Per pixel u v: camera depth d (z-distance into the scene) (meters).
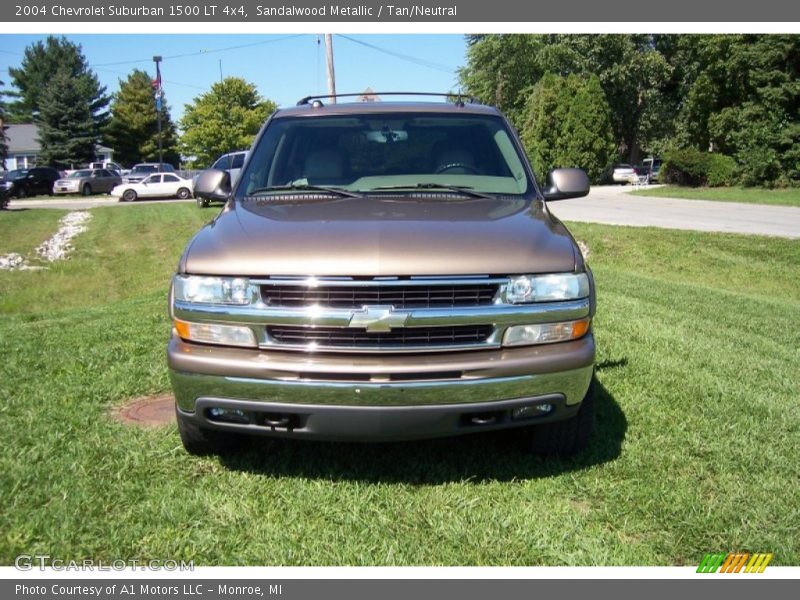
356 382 3.01
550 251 3.25
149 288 13.81
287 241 3.19
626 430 4.09
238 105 60.91
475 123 4.60
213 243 3.30
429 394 3.02
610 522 3.09
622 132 55.06
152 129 70.00
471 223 3.42
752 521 3.10
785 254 14.26
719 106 38.97
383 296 3.04
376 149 4.36
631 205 25.70
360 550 2.87
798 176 31.36
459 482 3.44
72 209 28.61
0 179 33.25
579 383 3.21
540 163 41.31
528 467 3.60
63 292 13.52
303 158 4.32
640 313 7.64
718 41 36.50
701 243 15.51
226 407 3.13
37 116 65.06
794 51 32.00
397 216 3.49
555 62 50.72
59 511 3.04
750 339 6.61
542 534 2.98
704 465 3.62
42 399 4.47
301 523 3.04
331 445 3.83
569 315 3.19
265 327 3.08
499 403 3.09
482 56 52.62
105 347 5.79
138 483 3.33
